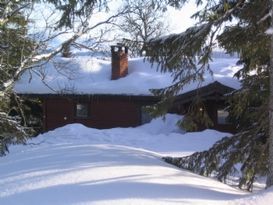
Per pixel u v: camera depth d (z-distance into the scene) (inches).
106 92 1105.4
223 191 293.6
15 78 635.5
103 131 837.8
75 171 278.1
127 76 1171.3
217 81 909.8
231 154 392.5
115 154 341.1
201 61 366.3
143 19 639.1
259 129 387.2
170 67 372.8
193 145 700.7
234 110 430.6
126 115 1112.2
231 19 367.9
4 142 550.3
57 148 364.8
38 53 668.7
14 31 640.4
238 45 370.3
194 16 358.9
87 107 1132.5
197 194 266.1
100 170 283.1
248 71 416.5
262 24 354.0
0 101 616.7
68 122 1133.1
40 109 1138.0
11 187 257.3
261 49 368.5
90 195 238.2
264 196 269.1
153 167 313.3
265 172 375.6
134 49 401.7
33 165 305.0
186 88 898.7
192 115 403.9
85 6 408.8
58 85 1016.9
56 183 256.8
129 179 269.4
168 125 908.6
